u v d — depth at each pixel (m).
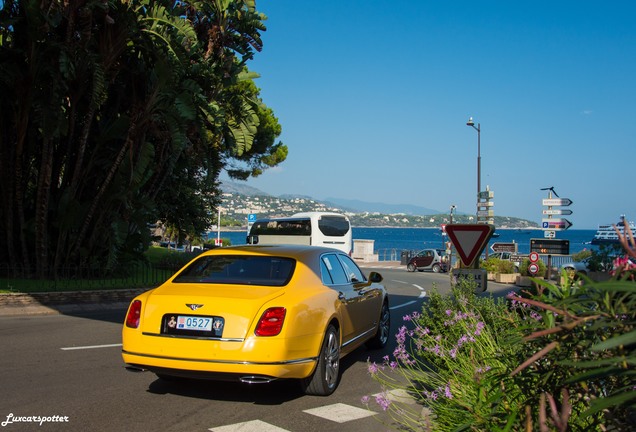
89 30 15.93
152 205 19.61
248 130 21.56
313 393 6.39
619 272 2.25
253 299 5.79
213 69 19.62
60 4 15.94
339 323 6.87
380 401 4.75
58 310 14.11
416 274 37.91
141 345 5.85
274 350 5.58
